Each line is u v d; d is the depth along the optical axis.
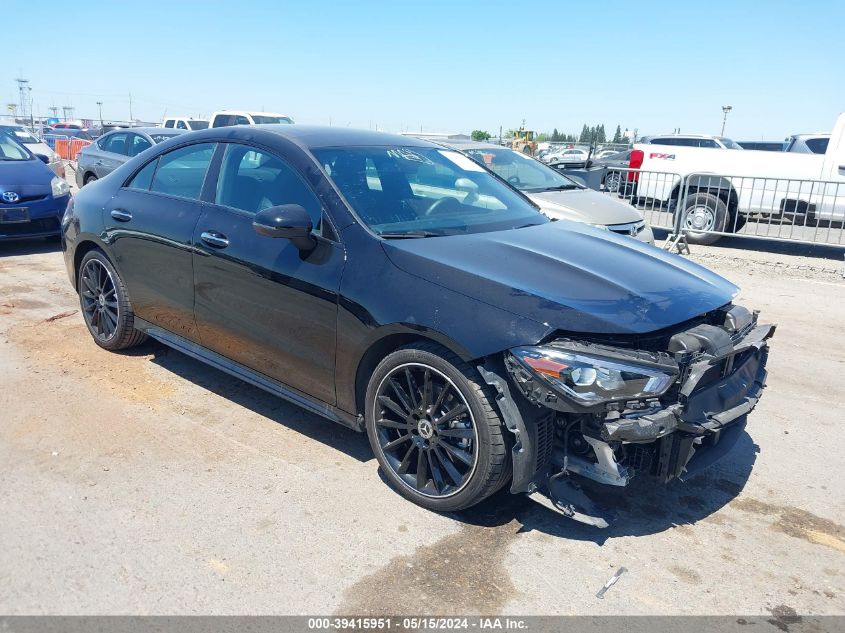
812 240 9.75
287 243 3.60
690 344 2.94
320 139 4.02
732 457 3.90
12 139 9.21
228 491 3.32
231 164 4.09
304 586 2.69
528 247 3.52
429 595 2.67
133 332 4.84
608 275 3.26
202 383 4.58
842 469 3.79
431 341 3.10
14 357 4.87
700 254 10.09
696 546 3.06
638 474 3.48
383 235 3.41
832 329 6.36
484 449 2.94
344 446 3.82
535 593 2.71
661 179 11.22
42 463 3.49
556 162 21.73
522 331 2.82
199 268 4.04
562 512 2.92
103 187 4.96
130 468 3.48
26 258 8.19
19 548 2.84
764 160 10.63
